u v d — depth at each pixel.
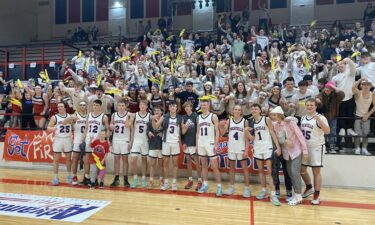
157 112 6.34
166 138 6.20
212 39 13.45
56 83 10.98
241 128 5.83
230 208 5.07
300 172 5.41
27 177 7.32
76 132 6.69
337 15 16.83
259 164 5.64
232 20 14.45
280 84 7.38
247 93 7.15
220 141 7.17
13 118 9.04
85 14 20.59
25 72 13.16
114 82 9.41
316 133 5.36
